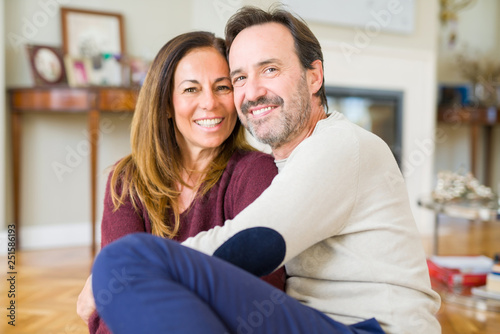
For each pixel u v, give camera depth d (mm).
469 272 2398
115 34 3436
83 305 947
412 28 4059
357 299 942
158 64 1208
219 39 1237
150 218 1211
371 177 946
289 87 1055
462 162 5008
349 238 957
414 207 4172
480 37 5078
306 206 870
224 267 771
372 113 4031
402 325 905
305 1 3691
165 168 1217
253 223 848
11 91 3119
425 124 4184
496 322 2033
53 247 3395
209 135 1206
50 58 3211
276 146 1116
